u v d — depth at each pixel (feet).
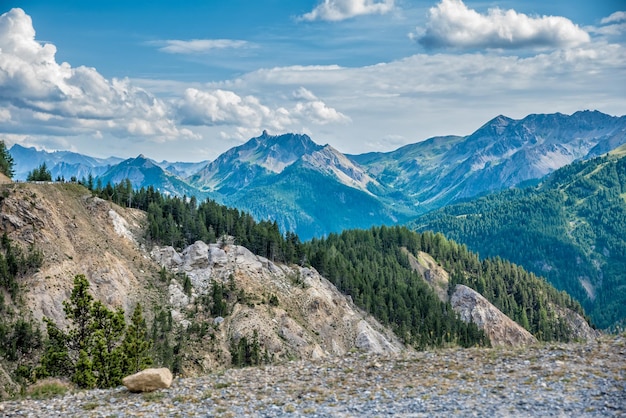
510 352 120.78
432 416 85.10
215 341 400.67
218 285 471.21
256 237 570.05
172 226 538.06
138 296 419.13
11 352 284.41
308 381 112.37
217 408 97.19
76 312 161.58
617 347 114.11
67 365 156.87
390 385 104.17
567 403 85.71
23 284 344.90
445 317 649.61
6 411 101.45
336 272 609.01
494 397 91.71
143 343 160.86
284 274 535.60
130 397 108.88
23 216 389.19
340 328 496.64
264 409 95.25
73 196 479.82
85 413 98.73
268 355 400.67
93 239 435.12
